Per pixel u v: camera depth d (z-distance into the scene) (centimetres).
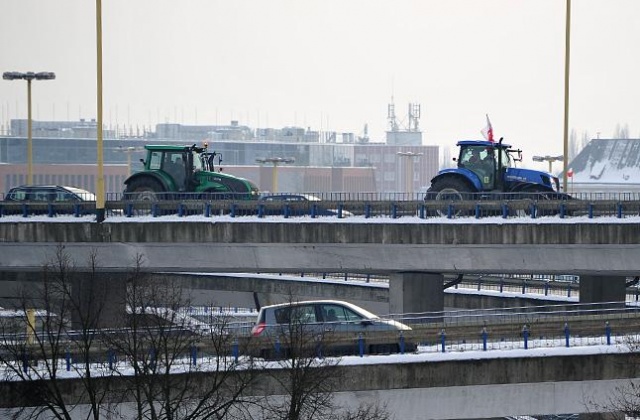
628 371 10062
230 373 9112
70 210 13112
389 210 13012
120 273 12962
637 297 15512
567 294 15938
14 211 13050
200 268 12744
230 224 12650
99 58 12875
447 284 13100
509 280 16888
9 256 12800
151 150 14325
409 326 10231
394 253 12588
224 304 18175
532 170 14088
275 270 12800
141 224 12675
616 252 12356
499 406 9894
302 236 12619
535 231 12381
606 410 10050
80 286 12088
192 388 9100
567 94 14825
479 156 14038
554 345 10256
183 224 12675
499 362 9856
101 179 12812
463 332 10212
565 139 14875
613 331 10581
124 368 9119
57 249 12588
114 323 12288
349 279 17662
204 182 14362
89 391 8600
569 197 13438
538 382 9925
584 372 9994
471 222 12481
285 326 9794
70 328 12331
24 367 8919
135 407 9056
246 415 9288
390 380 9619
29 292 15625
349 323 10012
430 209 12988
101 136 12838
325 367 9256
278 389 9306
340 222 12612
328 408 9450
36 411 8906
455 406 9806
